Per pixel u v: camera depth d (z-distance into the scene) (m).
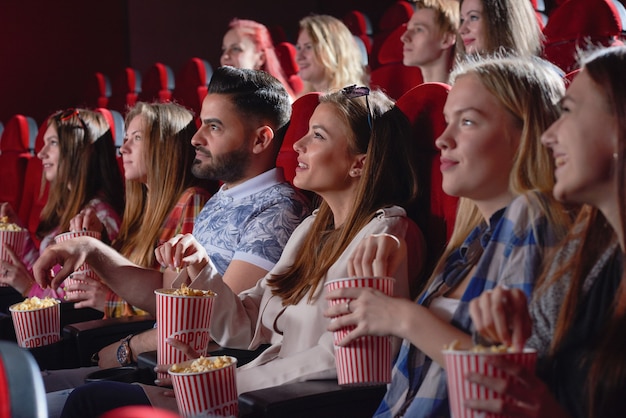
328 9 4.62
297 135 1.42
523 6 1.61
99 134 1.85
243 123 1.38
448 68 2.03
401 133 1.10
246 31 2.59
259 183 1.38
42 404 0.60
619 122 0.64
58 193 1.87
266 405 0.87
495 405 0.59
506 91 0.82
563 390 0.69
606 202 0.67
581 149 0.65
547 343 0.69
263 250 1.30
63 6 4.21
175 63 4.44
